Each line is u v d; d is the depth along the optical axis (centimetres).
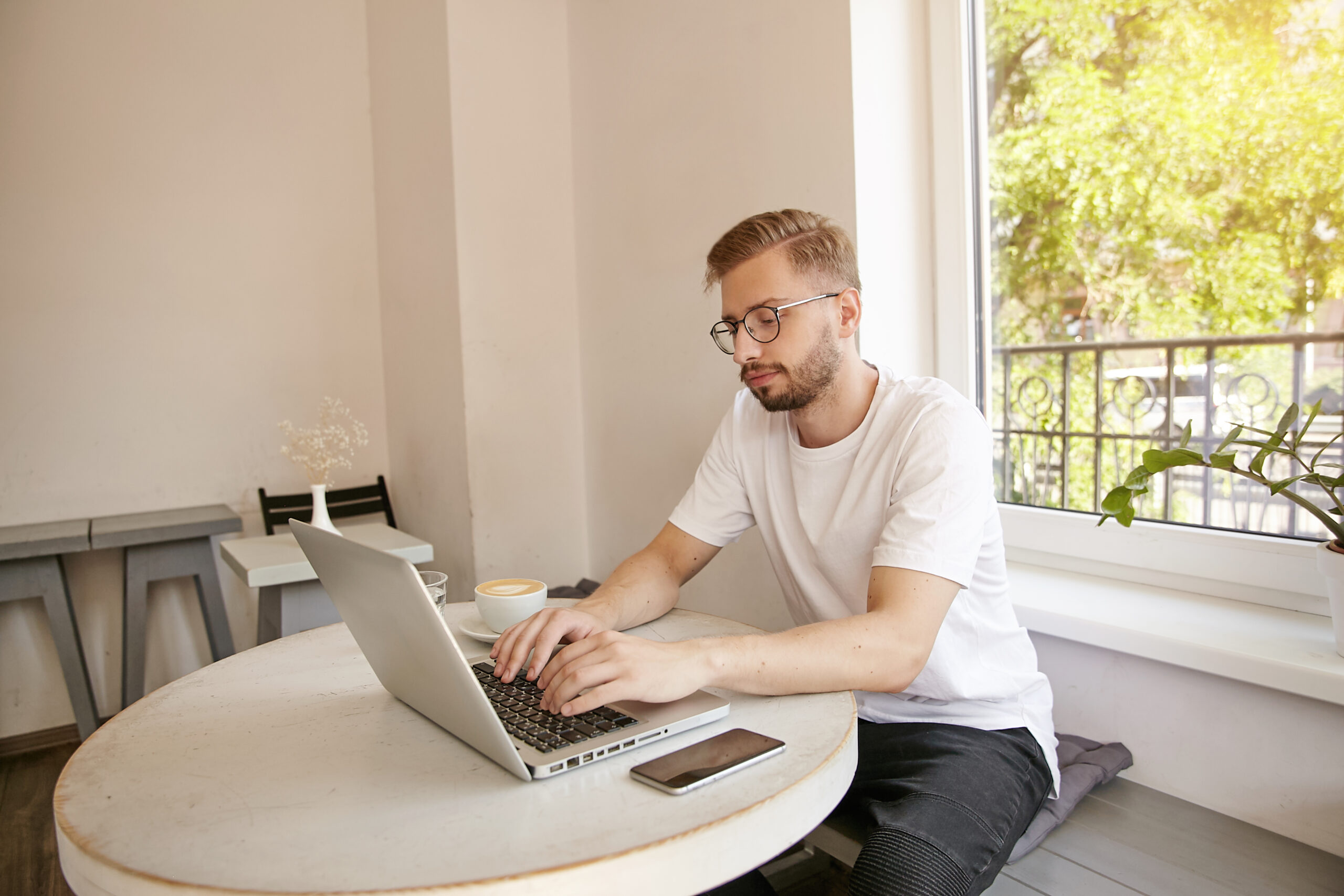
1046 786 121
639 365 248
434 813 70
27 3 255
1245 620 140
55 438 263
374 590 78
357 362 312
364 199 312
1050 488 179
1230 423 150
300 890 59
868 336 181
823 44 182
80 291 266
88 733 238
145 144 274
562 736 83
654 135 234
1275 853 117
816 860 143
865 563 129
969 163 183
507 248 259
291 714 95
